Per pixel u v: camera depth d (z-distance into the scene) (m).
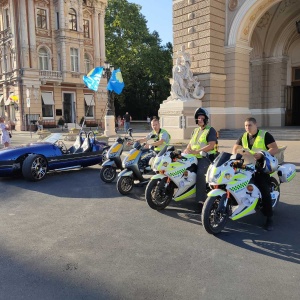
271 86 23.62
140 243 4.76
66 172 10.83
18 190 8.30
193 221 5.71
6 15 38.69
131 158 7.62
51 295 3.43
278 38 22.88
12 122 39.06
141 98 55.88
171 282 3.66
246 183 5.15
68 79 39.41
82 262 4.17
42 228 5.45
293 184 8.19
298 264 4.07
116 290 3.51
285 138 17.36
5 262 4.21
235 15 18.70
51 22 38.88
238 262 4.14
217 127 18.89
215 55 18.75
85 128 38.94
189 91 18.59
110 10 46.56
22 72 36.50
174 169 5.93
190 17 19.31
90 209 6.51
